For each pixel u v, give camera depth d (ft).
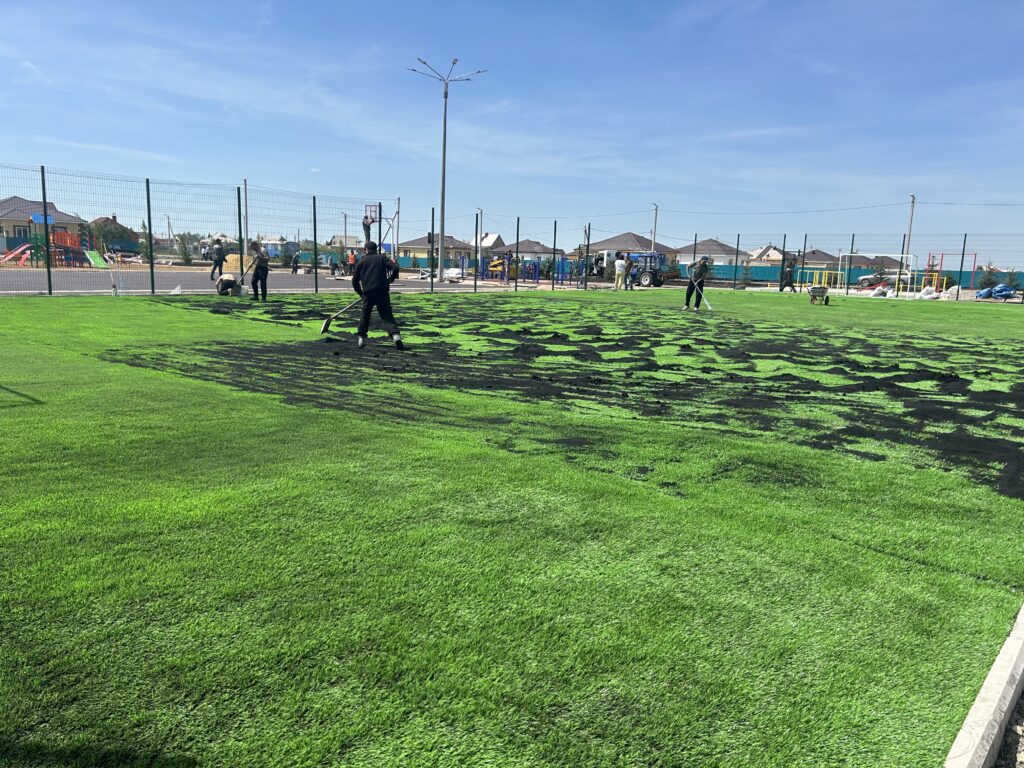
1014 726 6.91
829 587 9.36
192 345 31.83
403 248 236.43
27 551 9.54
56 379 22.34
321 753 5.94
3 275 82.07
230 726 6.23
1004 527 11.85
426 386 23.66
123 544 9.87
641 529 11.14
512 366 28.91
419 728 6.31
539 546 10.34
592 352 34.24
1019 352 39.83
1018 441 18.03
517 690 6.91
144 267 93.30
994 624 8.50
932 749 6.25
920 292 131.75
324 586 8.86
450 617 8.23
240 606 8.29
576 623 8.21
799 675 7.33
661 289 126.41
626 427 18.37
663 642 7.87
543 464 14.55
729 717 6.63
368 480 13.08
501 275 161.89
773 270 199.82
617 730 6.39
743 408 21.53
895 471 15.03
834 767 6.00
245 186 64.85
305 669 7.11
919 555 10.54
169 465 13.62
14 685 6.67
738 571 9.75
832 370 30.17
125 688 6.70
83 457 13.94
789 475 14.47
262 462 14.03
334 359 29.14
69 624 7.76
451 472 13.76
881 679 7.30
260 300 60.08
